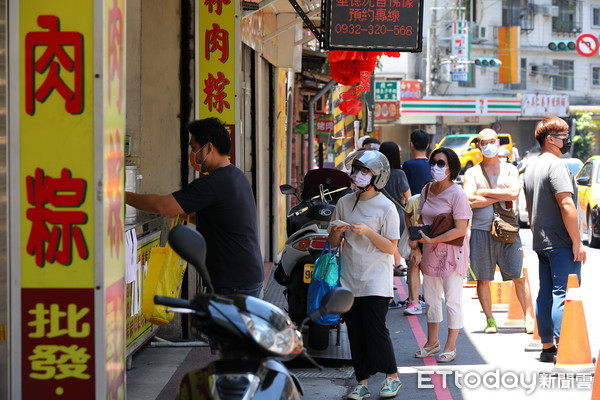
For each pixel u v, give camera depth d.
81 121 5.48
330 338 11.02
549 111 65.88
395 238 8.27
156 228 10.01
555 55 72.38
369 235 8.12
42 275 5.53
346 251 8.40
